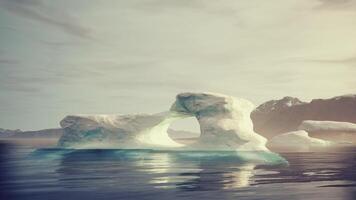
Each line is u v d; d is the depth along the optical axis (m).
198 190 14.34
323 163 29.14
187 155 28.92
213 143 29.48
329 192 14.21
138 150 31.78
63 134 36.56
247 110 32.03
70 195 13.38
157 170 21.25
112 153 32.22
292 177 18.66
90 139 34.94
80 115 35.91
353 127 108.44
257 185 15.67
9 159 31.94
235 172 20.38
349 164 28.05
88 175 19.05
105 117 35.16
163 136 36.62
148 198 12.76
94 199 12.63
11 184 16.08
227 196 13.09
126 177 18.19
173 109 34.03
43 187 15.20
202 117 31.64
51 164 25.36
